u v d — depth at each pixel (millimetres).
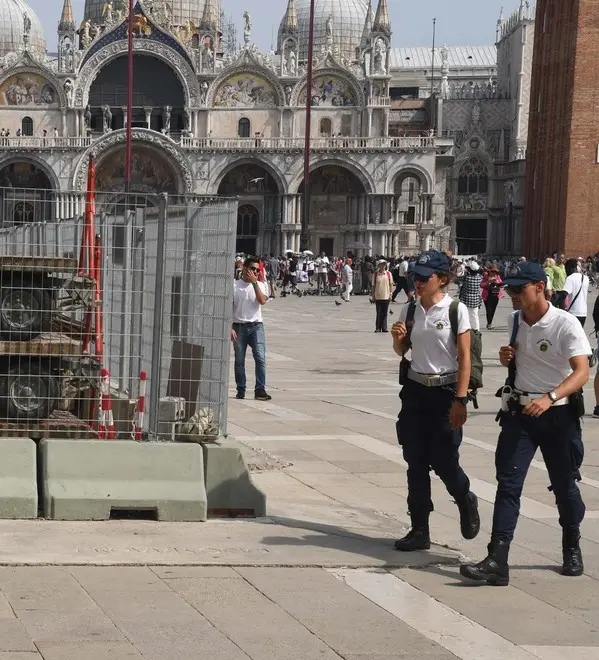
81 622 10445
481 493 16734
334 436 21047
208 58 123250
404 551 13352
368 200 121125
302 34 158250
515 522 12297
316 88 123125
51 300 14945
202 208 15188
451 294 71812
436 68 194375
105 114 123688
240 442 20156
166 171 122375
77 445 14430
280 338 44875
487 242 158125
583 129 81688
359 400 26234
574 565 12688
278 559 12797
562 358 12461
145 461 14516
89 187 15695
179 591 11531
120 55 123375
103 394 15078
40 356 14766
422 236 121375
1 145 120000
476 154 158000
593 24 81062
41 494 14383
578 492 12703
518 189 152875
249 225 125625
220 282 15141
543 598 11773
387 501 16219
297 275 89688
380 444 20344
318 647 10070
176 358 15375
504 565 12156
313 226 123812
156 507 14344
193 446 14688
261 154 121062
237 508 14820
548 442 12547
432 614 11094
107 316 16469
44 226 20375
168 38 123125
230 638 10211
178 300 15305
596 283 78250
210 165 121188
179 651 9836
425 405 13305
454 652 10055
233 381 29844
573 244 82375
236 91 123500
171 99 125812
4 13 161875
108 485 14359
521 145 154125
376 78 122000
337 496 16375
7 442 14367
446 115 161375
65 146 120000
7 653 9594
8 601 10961
